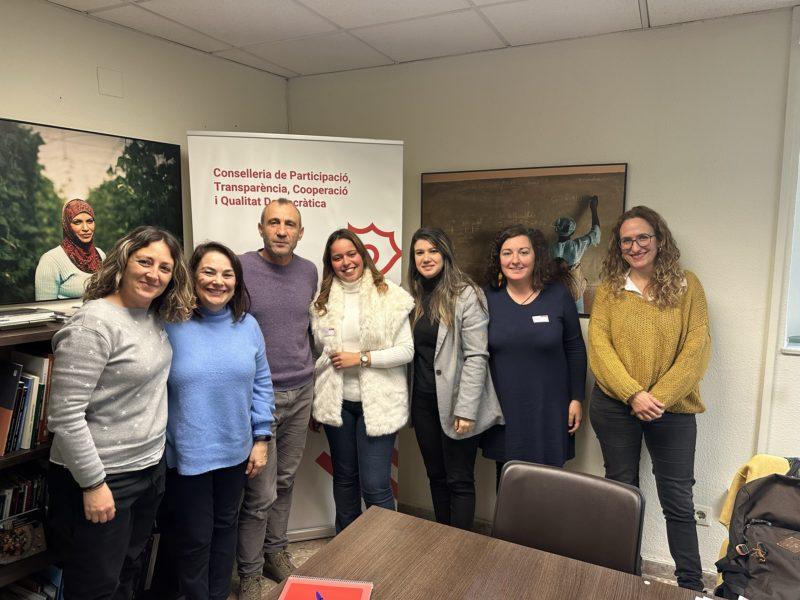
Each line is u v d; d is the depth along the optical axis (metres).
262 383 1.96
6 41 1.93
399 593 1.13
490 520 2.82
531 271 2.20
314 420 2.40
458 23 2.27
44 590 1.91
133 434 1.53
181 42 2.51
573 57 2.45
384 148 2.66
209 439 1.74
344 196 2.63
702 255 2.30
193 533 1.80
